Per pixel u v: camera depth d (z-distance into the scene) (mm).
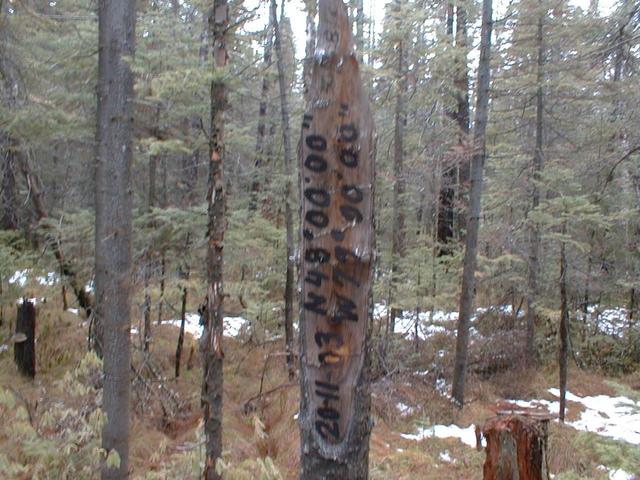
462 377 9648
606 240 12070
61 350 9414
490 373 11531
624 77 10195
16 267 8875
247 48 7855
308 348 2105
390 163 13094
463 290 9695
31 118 7984
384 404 9141
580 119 12312
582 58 8508
